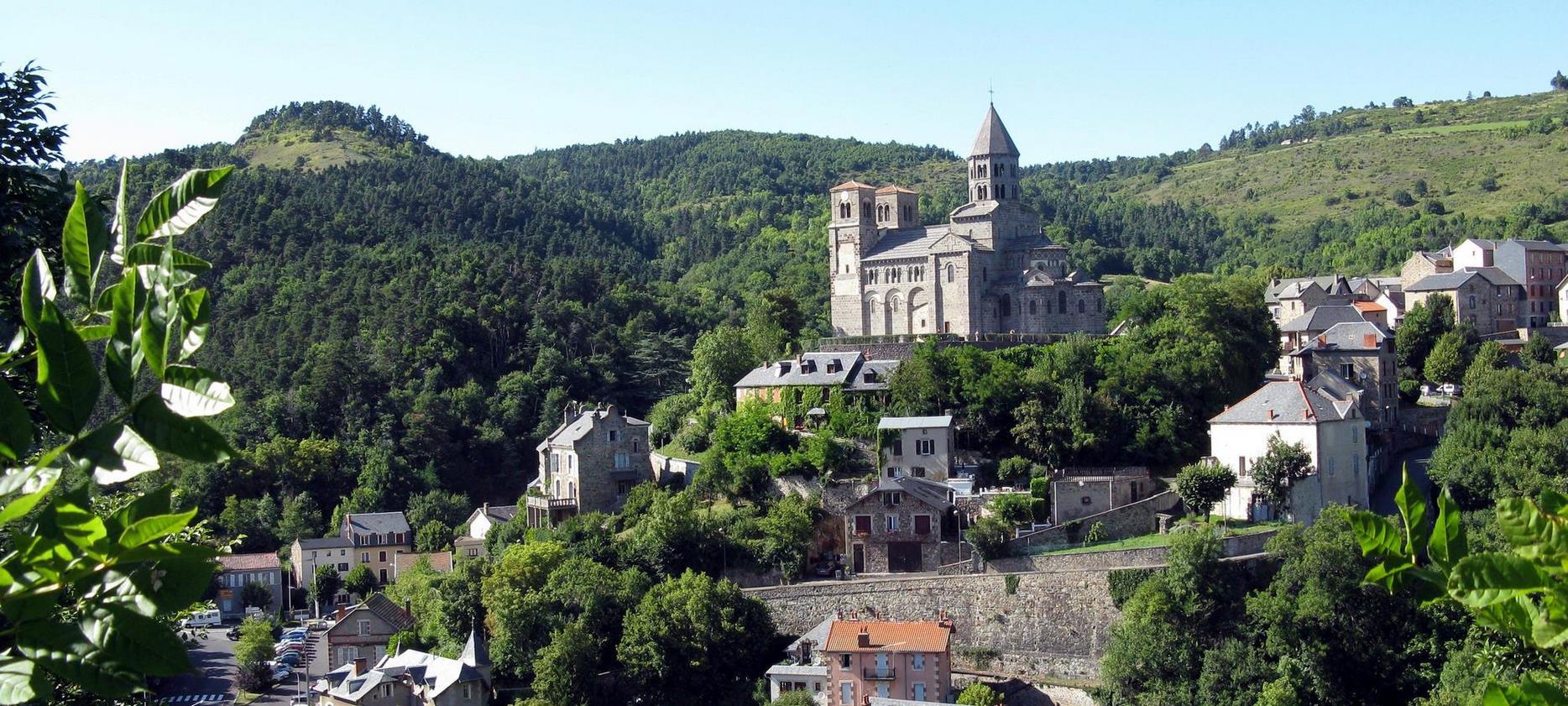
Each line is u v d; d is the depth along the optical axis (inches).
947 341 6801.2
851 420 6190.9
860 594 5285.4
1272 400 5620.1
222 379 620.7
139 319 631.2
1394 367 7007.9
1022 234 7716.5
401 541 7598.4
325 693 5467.5
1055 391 6235.2
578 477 6437.0
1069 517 5649.6
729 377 7135.8
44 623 612.1
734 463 6082.7
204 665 6220.5
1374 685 4414.4
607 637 5226.4
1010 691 4965.6
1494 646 2046.0
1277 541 4822.8
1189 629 4680.1
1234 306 6673.2
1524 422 6053.2
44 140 1610.5
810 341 7263.8
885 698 4581.7
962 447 6151.6
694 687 5039.4
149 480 7475.4
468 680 5039.4
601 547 5718.5
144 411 612.7
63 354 604.4
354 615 6102.4
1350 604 4490.7
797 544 5600.4
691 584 5216.5
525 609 5255.9
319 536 7780.5
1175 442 6156.5
